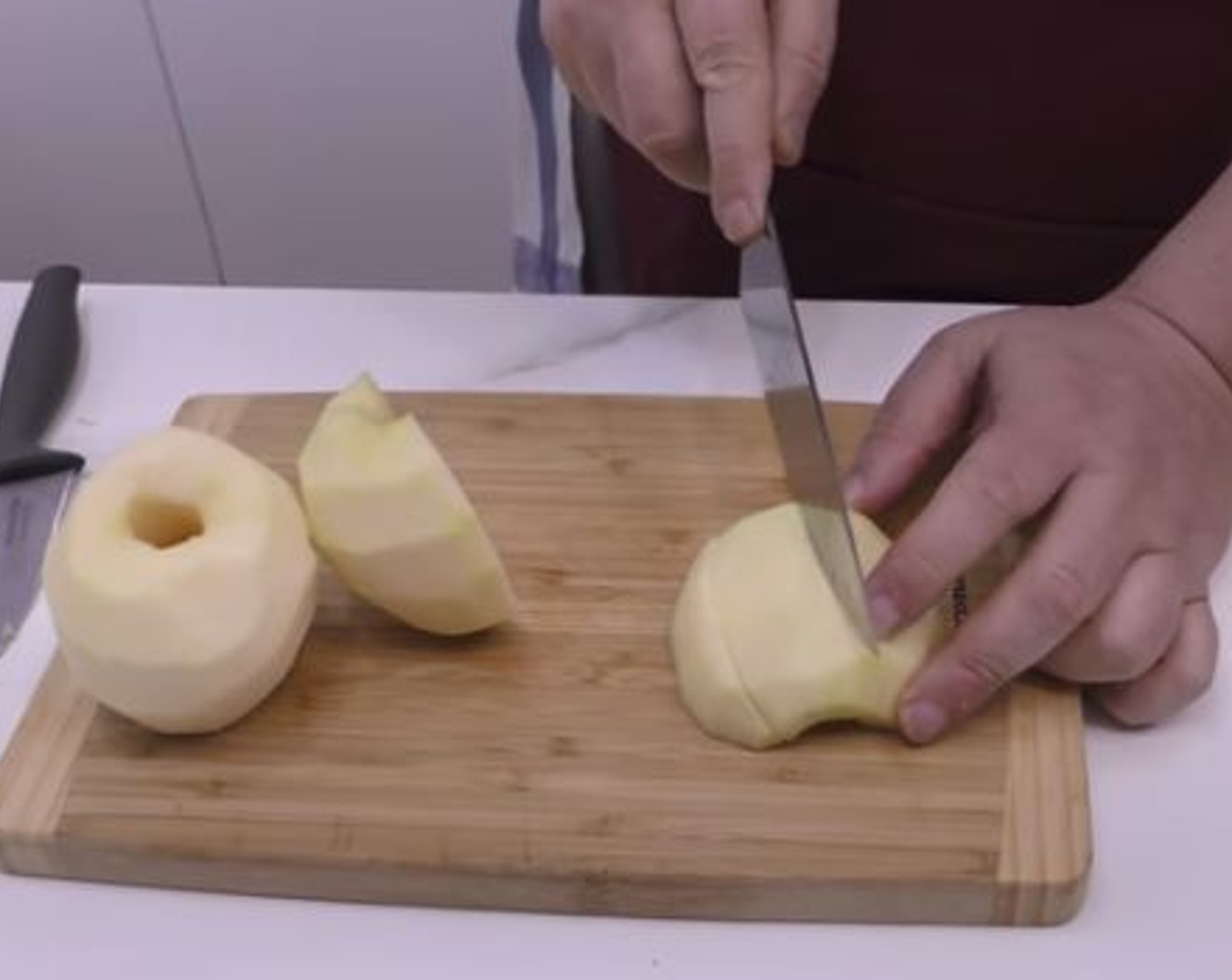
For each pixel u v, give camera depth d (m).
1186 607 0.55
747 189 0.59
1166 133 0.74
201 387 0.72
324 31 1.27
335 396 0.62
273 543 0.52
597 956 0.50
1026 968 0.49
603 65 0.65
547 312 0.76
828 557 0.54
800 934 0.50
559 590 0.59
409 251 1.42
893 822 0.50
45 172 1.37
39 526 0.63
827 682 0.51
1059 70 0.73
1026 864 0.49
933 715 0.51
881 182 0.78
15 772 0.53
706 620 0.53
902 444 0.59
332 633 0.57
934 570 0.52
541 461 0.65
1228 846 0.51
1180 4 0.70
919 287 0.80
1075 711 0.53
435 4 1.25
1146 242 0.77
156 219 1.40
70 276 0.75
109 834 0.51
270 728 0.54
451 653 0.56
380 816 0.51
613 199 0.86
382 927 0.51
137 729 0.54
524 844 0.50
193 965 0.50
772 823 0.50
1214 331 0.60
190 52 1.28
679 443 0.66
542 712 0.54
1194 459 0.56
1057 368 0.58
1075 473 0.54
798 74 0.60
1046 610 0.51
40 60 1.29
